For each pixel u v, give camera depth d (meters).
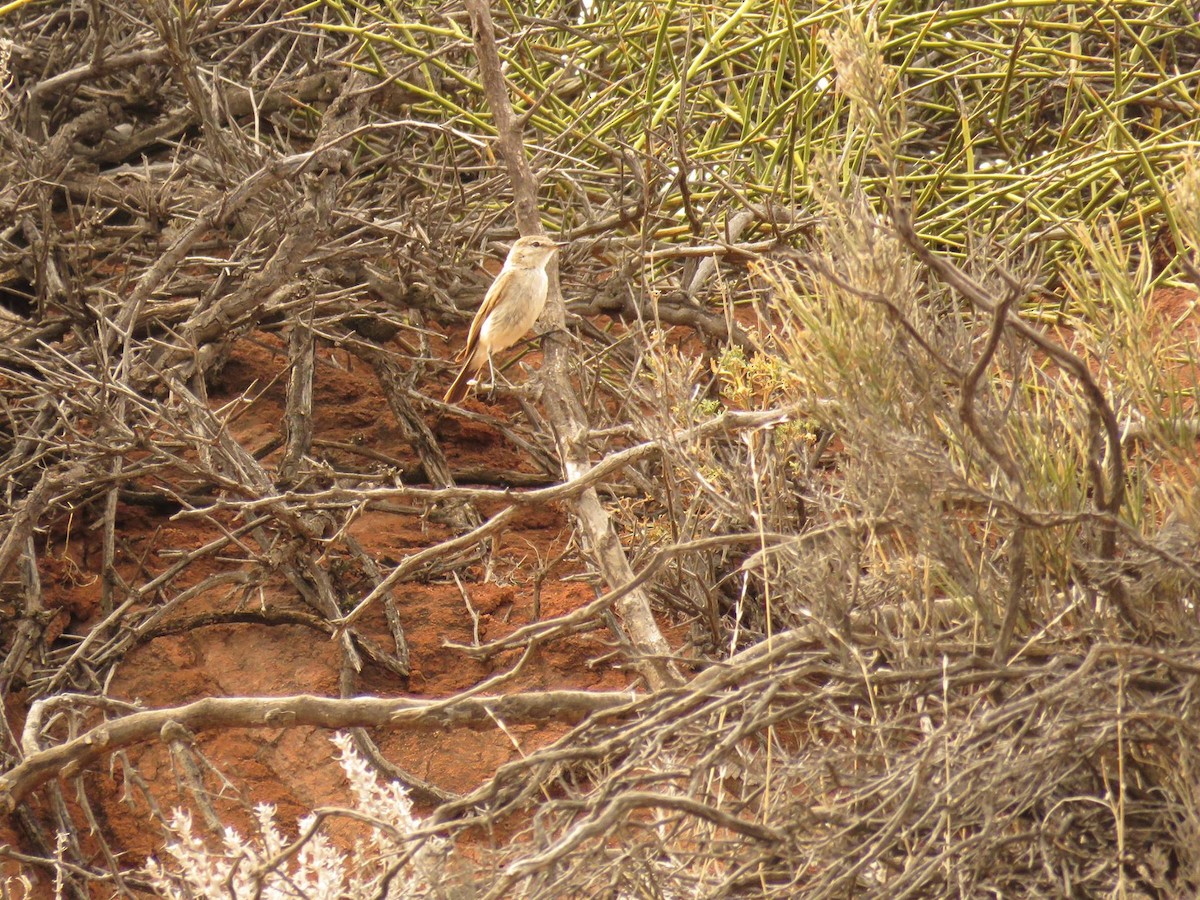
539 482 13.08
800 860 5.14
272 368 14.25
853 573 5.73
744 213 12.20
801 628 5.88
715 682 5.46
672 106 12.62
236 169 13.10
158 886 6.32
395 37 13.92
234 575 10.91
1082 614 5.62
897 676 5.27
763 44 12.59
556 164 12.94
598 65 13.71
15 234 14.36
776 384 6.99
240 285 12.69
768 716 5.27
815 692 5.59
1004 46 12.91
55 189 14.59
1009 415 5.88
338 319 12.16
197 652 10.91
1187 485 5.63
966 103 14.71
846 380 5.57
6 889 7.34
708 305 13.11
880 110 5.64
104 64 14.18
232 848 6.53
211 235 14.58
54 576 11.44
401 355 12.58
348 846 9.48
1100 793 5.32
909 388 5.79
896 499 5.68
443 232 12.75
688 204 11.27
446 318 13.20
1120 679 4.91
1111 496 5.34
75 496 11.59
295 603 11.24
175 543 11.91
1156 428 5.67
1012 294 4.88
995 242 11.24
